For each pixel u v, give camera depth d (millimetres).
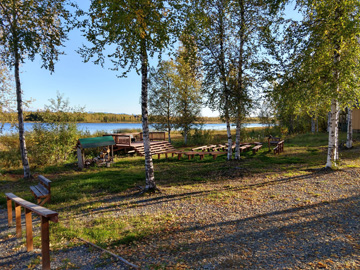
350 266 3238
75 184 9242
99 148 17578
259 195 7207
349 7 8289
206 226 5055
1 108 12562
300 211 5684
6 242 4578
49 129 14641
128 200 7266
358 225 4688
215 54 12344
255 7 11641
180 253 3859
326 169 10219
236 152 13891
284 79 9492
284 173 10133
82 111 15883
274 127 29844
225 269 3291
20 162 14203
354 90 8727
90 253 3916
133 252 3973
